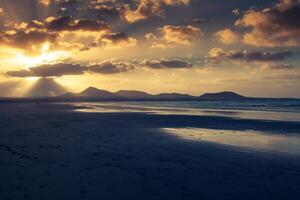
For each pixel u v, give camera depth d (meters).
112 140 17.44
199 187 8.63
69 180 9.16
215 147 15.45
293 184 8.96
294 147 15.66
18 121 29.67
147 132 21.80
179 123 29.72
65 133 20.38
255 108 72.88
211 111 56.25
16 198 7.59
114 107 74.81
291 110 61.84
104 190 8.29
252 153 13.88
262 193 8.15
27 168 10.51
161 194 8.04
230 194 8.08
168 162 11.76
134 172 10.18
